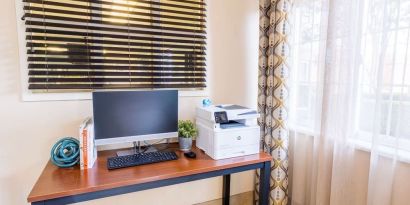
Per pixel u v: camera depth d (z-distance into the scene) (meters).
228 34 2.28
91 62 1.77
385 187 1.50
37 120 1.68
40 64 1.63
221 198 2.39
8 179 1.65
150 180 1.39
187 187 2.21
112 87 1.84
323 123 1.81
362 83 1.66
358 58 1.64
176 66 2.07
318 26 1.93
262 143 2.27
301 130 2.11
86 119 1.75
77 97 1.77
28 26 1.60
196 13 2.11
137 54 1.92
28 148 1.68
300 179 2.14
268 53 2.17
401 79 1.42
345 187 1.71
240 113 1.81
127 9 1.86
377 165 1.52
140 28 1.92
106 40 1.80
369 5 1.58
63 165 1.51
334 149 1.73
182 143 1.88
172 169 1.52
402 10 1.40
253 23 2.39
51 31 1.64
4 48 1.56
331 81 1.74
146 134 1.75
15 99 1.61
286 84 2.04
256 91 2.47
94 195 1.29
